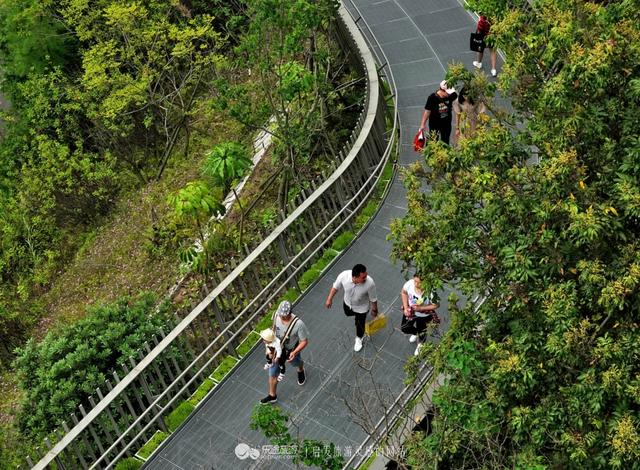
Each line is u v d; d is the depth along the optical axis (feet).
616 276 30.32
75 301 83.97
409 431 38.29
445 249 36.22
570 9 35.50
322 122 69.46
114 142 97.60
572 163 31.35
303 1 61.57
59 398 53.36
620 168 31.24
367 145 57.57
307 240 52.31
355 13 78.07
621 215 31.12
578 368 31.78
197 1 98.48
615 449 29.84
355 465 40.24
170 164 96.43
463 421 34.01
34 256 90.63
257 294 49.29
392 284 49.90
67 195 93.81
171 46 94.07
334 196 54.03
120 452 43.39
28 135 100.99
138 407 47.37
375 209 55.26
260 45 66.18
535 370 32.17
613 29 32.50
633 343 29.96
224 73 92.43
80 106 95.76
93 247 89.40
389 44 73.77
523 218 33.50
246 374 46.14
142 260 83.46
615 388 29.81
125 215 92.02
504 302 35.58
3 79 106.83
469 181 35.50
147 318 57.77
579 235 30.30
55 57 103.71
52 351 56.03
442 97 53.21
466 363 33.71
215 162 62.75
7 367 80.69
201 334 48.29
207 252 63.52
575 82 32.30
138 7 88.33
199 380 46.93
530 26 39.50
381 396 40.75
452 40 73.00
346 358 45.62
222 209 64.08
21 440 53.83
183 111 93.40
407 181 37.70
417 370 39.81
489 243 34.63
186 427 43.83
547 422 31.50
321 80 68.03
